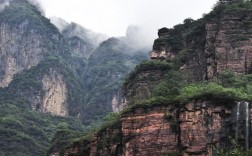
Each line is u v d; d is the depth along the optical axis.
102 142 99.06
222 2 116.31
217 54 102.81
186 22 125.31
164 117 85.12
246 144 78.81
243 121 80.06
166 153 83.19
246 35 102.12
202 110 82.38
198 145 81.06
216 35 105.31
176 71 110.88
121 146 91.88
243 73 99.94
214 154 79.25
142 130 86.06
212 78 102.38
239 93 85.12
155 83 112.00
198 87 95.31
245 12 104.06
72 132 192.62
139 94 111.81
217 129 80.88
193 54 111.25
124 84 126.25
